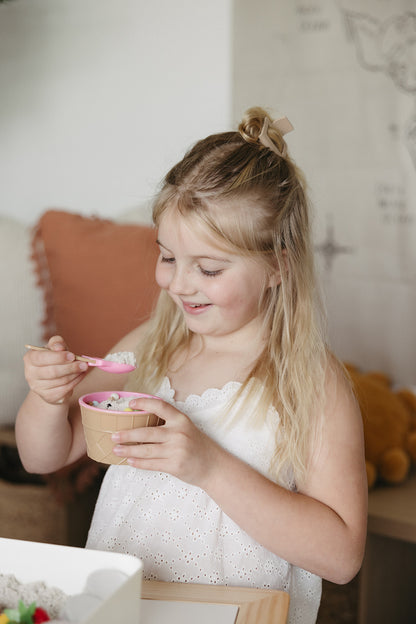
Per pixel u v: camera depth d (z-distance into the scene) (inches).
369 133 95.0
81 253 85.5
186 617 29.8
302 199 45.1
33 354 40.2
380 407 75.2
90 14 108.9
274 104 100.2
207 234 39.5
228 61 102.2
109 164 110.7
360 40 94.0
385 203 95.2
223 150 42.6
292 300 44.0
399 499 69.1
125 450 34.6
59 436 43.6
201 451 35.8
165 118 106.6
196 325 42.2
